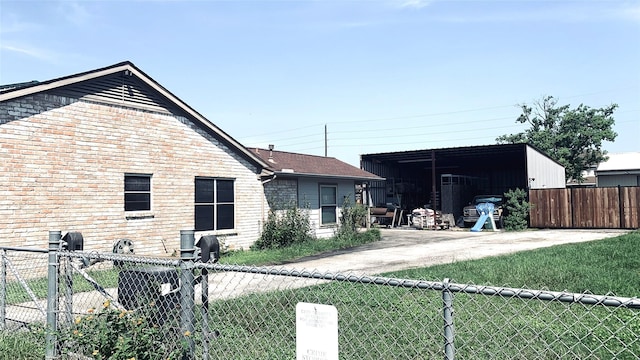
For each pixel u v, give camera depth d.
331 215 21.95
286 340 5.39
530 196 27.00
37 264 11.57
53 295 5.27
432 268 11.25
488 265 11.25
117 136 13.88
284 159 21.58
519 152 29.33
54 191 12.36
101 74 13.34
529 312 6.46
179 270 4.26
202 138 16.42
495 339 5.21
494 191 35.66
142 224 14.38
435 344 5.21
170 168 15.34
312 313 3.06
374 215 30.88
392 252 16.73
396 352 5.04
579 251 13.55
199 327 4.63
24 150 11.82
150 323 4.46
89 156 13.17
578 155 45.75
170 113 15.40
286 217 18.83
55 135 12.45
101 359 4.19
